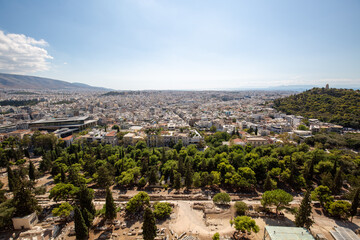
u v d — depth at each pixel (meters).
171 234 97.94
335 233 95.44
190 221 107.81
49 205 122.38
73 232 97.56
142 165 166.62
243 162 160.50
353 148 198.62
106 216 100.06
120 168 168.12
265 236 95.75
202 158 173.62
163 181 155.12
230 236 96.06
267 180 133.62
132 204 111.00
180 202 126.44
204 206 119.25
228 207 118.94
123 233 98.06
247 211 113.00
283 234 83.44
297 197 131.75
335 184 129.88
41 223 105.81
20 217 100.44
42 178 168.62
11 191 140.00
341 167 138.50
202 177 147.12
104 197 134.38
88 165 169.38
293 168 139.62
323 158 160.75
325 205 113.94
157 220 108.12
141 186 148.12
